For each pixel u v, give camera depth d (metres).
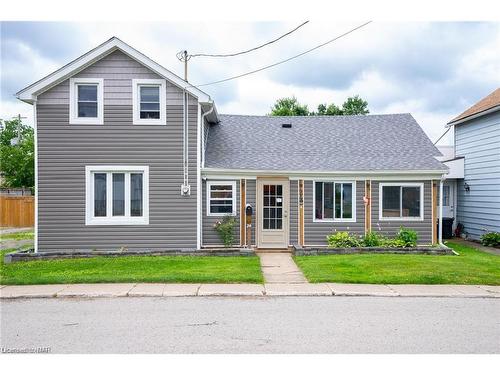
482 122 19.28
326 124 20.05
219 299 9.23
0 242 19.95
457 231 21.23
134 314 8.04
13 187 38.75
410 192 16.47
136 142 14.95
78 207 14.82
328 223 16.36
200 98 15.01
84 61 14.48
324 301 9.05
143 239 15.02
